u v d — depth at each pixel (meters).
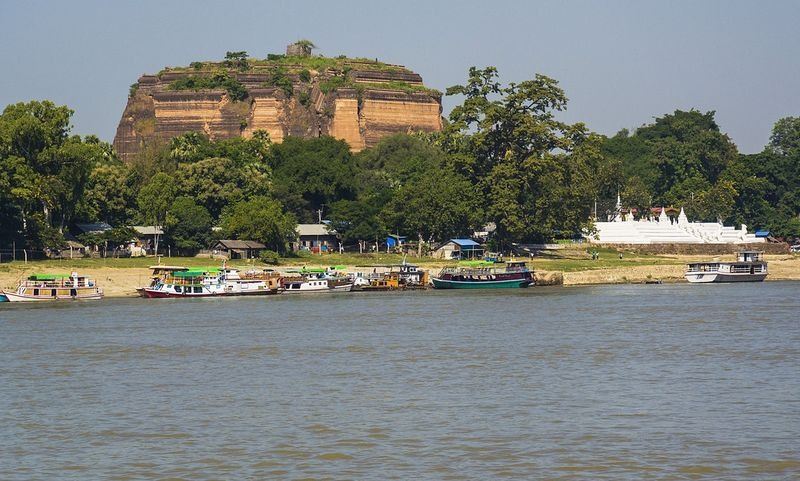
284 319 174.25
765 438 78.94
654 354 123.50
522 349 129.25
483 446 77.75
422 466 72.62
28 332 155.75
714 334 143.75
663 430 81.81
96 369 116.88
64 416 90.19
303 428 84.31
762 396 95.25
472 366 115.44
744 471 70.50
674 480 68.75
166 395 99.69
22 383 107.56
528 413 88.81
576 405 92.00
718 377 106.25
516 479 69.25
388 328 156.75
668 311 183.00
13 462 75.12
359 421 86.56
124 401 96.81
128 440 81.25
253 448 78.12
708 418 85.88
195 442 80.31
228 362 121.25
